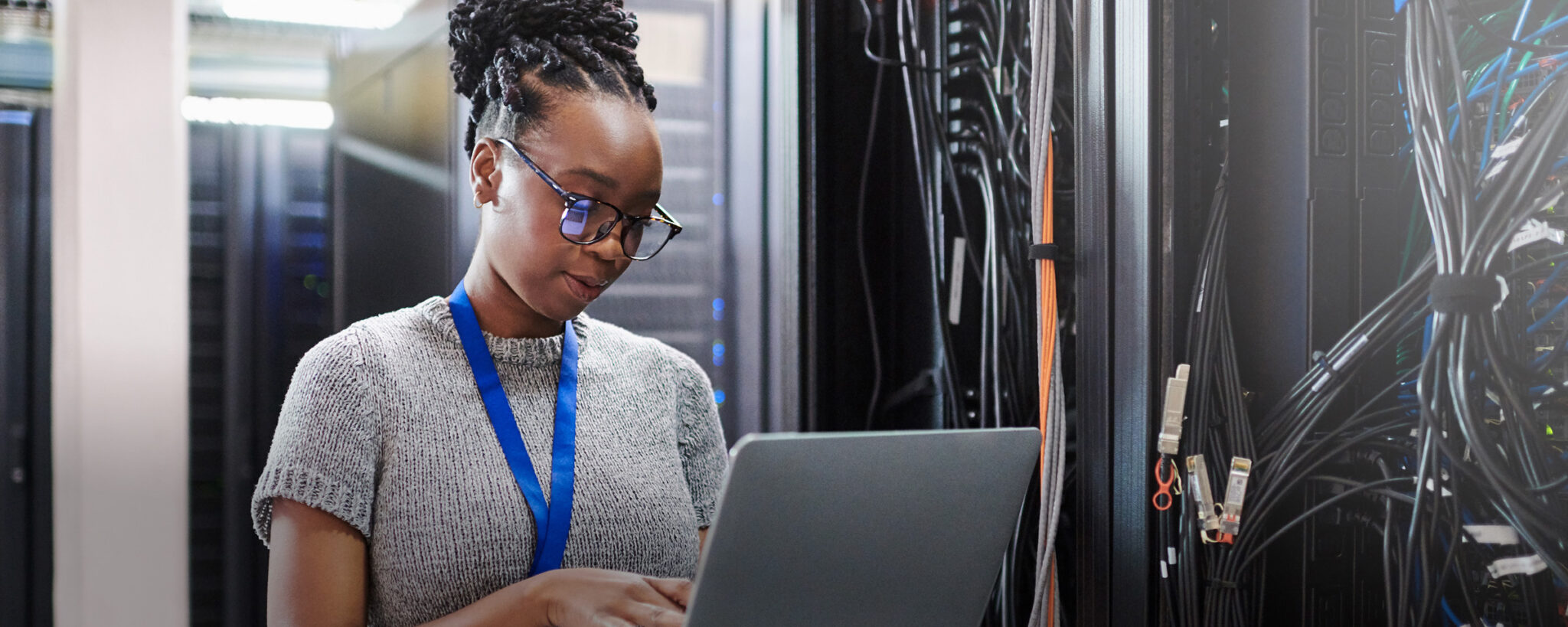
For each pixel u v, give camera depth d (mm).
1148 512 1034
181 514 1885
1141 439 1041
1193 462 1025
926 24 1689
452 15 908
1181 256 1075
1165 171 1045
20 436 2143
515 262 837
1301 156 1048
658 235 1988
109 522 1854
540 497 847
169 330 1876
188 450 1895
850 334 1774
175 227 1879
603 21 869
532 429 874
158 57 1855
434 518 824
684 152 1983
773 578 609
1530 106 948
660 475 926
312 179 2438
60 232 1837
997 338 1542
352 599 800
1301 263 1049
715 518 575
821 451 606
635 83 878
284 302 2432
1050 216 1167
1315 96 1042
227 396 2381
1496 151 973
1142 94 1034
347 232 2336
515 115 829
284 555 786
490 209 861
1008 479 718
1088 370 1109
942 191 1693
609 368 944
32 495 2168
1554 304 982
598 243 826
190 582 2322
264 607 2367
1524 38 1005
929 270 1728
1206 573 1041
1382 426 1003
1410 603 1001
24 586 2152
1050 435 1154
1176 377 1031
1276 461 1022
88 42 1820
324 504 778
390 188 2146
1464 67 1054
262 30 2299
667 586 748
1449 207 899
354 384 820
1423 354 1045
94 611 1847
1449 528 996
